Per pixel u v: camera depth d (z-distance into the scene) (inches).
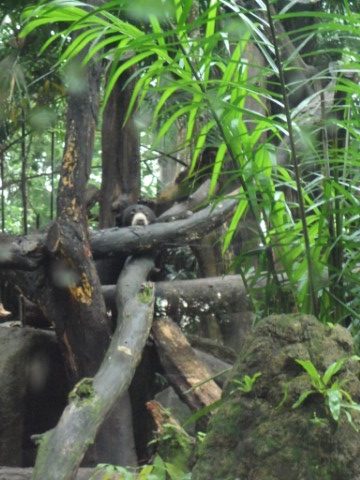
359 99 145.3
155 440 142.7
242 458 108.7
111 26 124.7
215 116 125.9
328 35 244.7
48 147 438.9
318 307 132.6
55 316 227.8
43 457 159.9
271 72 122.8
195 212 260.1
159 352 223.9
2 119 309.1
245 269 152.4
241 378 113.3
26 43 299.9
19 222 470.9
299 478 104.3
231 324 269.1
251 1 211.0
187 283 239.1
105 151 285.9
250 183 128.4
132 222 252.8
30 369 254.7
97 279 224.5
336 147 138.3
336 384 103.7
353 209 128.4
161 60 126.3
